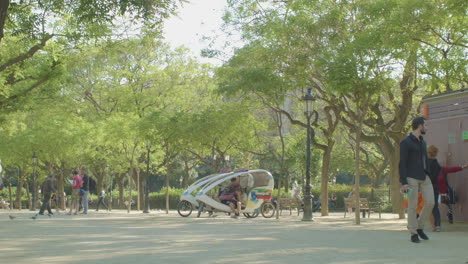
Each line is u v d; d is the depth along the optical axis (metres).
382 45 19.06
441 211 14.93
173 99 41.81
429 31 20.88
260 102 27.08
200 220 21.33
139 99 41.50
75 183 28.53
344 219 25.14
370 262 7.11
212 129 30.44
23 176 53.72
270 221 21.27
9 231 14.08
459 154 14.42
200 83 42.25
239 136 31.61
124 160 41.88
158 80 42.16
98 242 10.41
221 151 34.72
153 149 41.72
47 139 41.03
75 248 9.23
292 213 33.72
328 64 19.70
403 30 19.66
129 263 7.09
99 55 39.91
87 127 41.38
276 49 22.89
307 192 23.09
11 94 27.25
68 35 21.03
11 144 41.94
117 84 42.41
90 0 13.70
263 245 9.57
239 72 24.48
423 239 10.50
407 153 10.03
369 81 19.05
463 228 13.72
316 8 22.58
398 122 26.61
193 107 42.09
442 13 19.30
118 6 13.63
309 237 11.51
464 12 18.86
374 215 30.52
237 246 9.40
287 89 23.75
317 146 29.94
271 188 26.09
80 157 46.03
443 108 14.97
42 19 18.31
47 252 8.58
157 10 13.40
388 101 27.73
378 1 20.44
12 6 16.45
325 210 30.00
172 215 28.56
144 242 10.32
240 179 26.33
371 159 52.81
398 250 8.66
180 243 10.05
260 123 31.30
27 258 7.75
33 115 40.09
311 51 21.97
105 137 38.56
